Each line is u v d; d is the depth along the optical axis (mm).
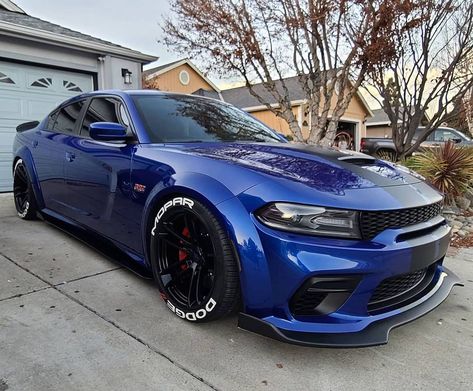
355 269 1759
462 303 2650
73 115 3506
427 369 1898
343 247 1757
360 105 19562
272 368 1854
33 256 3148
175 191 2168
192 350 1967
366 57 5742
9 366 1781
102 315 2271
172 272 2316
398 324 1896
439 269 2402
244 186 1946
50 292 2535
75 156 3150
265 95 17734
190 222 2176
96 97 3281
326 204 1799
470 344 2133
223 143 2674
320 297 1830
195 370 1816
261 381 1760
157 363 1854
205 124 2996
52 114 3898
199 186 2053
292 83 16484
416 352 2045
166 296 2293
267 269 1810
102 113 3109
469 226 4820
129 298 2494
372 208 1833
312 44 6176
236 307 2035
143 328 2146
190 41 6492
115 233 2785
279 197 1837
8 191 6270
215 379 1761
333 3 5559
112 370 1789
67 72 6945
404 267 1884
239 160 2174
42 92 6629
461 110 7824
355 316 1841
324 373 1836
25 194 4258
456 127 12992
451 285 2418
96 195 2920
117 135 2605
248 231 1856
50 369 1774
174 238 2291
